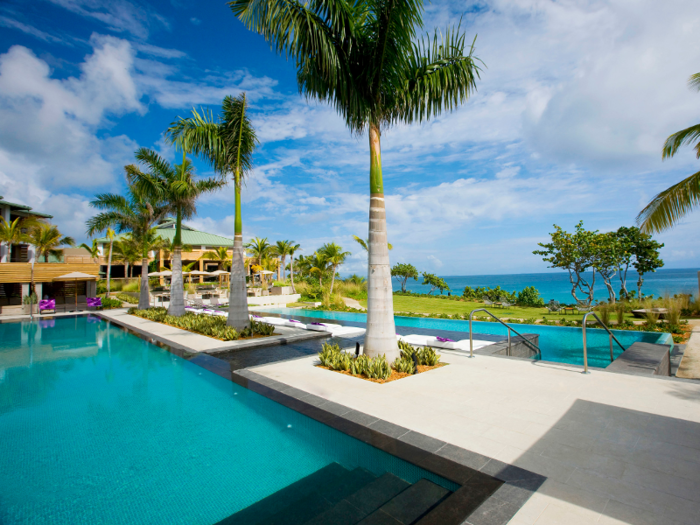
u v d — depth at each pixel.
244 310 10.75
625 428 3.60
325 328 11.50
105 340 11.52
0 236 21.86
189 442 4.03
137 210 17.75
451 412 4.16
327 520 2.47
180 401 5.36
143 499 2.96
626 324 12.31
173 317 14.31
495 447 3.25
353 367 6.00
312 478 3.16
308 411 4.23
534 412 4.11
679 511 2.28
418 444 3.32
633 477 2.70
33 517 2.74
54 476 3.36
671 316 12.23
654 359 6.27
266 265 40.22
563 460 2.98
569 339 11.52
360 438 3.46
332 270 26.58
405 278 50.81
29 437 4.22
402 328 12.38
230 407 5.08
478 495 2.50
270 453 3.72
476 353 7.57
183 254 42.09
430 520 2.24
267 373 6.20
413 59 6.78
